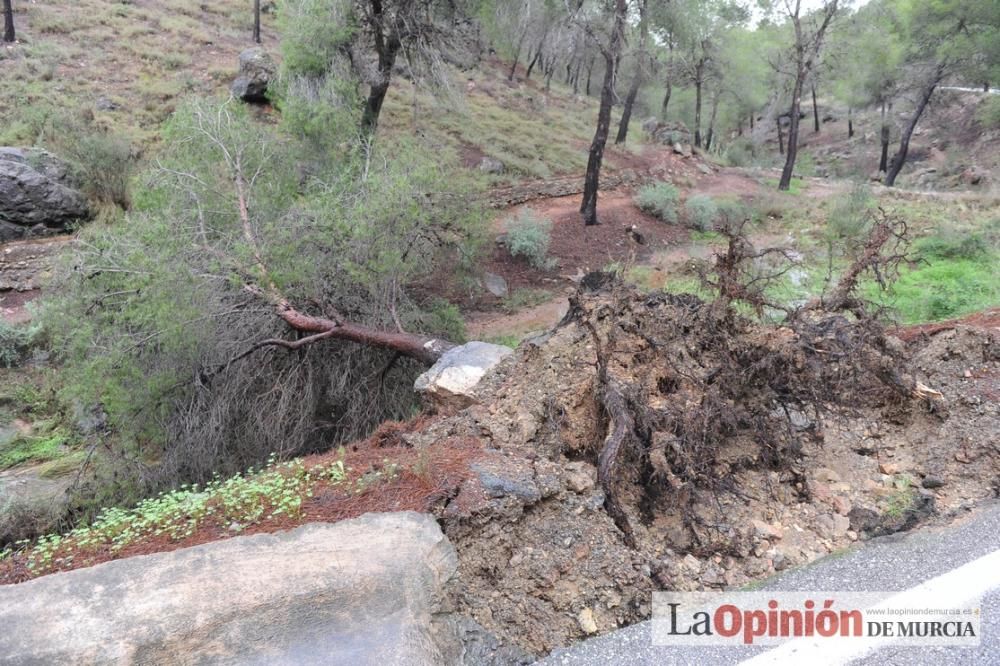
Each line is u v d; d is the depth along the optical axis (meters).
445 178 11.45
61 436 11.12
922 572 4.18
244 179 10.70
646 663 3.69
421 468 4.88
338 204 10.10
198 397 9.17
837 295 6.47
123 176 16.77
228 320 9.41
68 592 3.89
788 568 4.49
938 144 35.03
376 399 9.79
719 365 5.82
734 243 6.26
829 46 28.06
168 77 21.98
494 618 4.21
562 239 17.95
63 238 15.52
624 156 24.61
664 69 25.84
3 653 3.50
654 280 12.63
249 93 20.80
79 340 8.50
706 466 5.16
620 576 4.40
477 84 27.95
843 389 5.96
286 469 5.34
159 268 8.31
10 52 21.16
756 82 32.38
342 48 15.20
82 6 25.91
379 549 4.18
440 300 12.84
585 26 18.86
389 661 3.55
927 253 13.45
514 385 6.34
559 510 4.75
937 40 25.06
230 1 30.34
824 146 41.38
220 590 3.87
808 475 5.40
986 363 6.30
